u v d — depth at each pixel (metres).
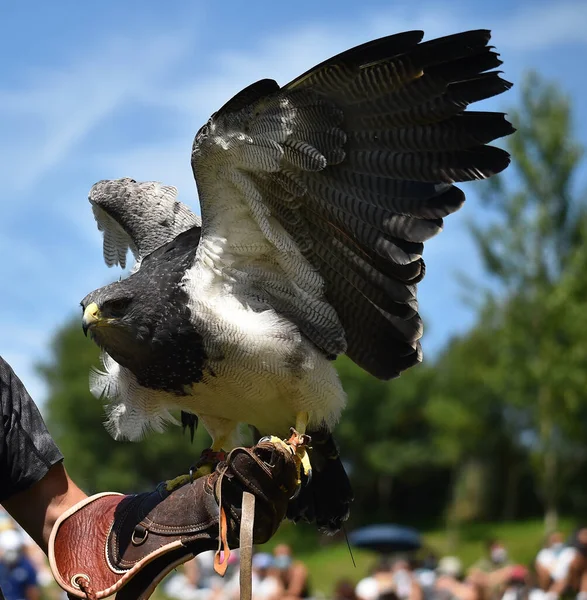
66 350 51.16
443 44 3.70
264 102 3.95
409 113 3.88
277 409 4.50
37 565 12.15
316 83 3.89
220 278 4.39
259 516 3.14
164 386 4.51
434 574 13.59
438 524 47.66
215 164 4.16
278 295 4.46
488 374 29.55
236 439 4.72
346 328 4.41
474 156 3.84
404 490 52.12
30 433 3.10
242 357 4.30
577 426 27.19
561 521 37.41
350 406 50.16
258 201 4.23
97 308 4.36
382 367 4.41
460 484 46.22
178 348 4.36
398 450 49.94
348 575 28.08
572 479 36.38
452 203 3.89
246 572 2.87
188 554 3.05
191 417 5.23
